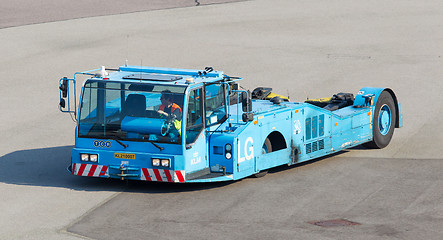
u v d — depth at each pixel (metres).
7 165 33.41
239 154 29.52
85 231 24.86
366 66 54.12
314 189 29.44
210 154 29.58
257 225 25.20
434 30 65.88
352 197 28.33
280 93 47.03
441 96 45.84
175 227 25.08
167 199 28.25
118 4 81.62
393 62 55.19
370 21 70.31
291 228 24.86
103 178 31.38
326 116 33.34
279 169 32.62
